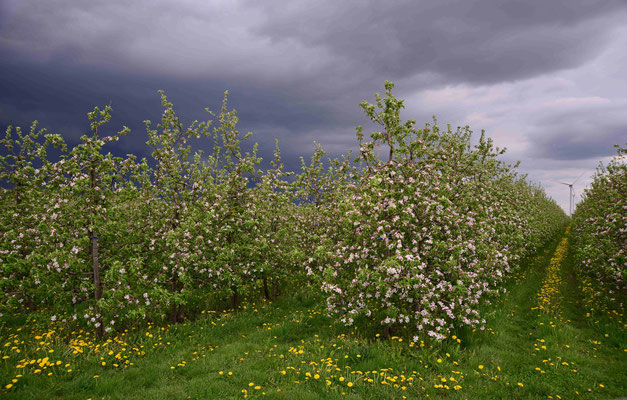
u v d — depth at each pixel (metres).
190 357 8.99
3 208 12.10
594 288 14.66
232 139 14.25
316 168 19.03
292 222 16.53
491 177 16.89
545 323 11.41
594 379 7.93
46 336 9.58
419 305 9.88
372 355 8.73
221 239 13.64
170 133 12.71
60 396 6.73
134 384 7.35
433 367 8.24
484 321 9.77
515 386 7.51
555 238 34.03
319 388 7.07
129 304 10.24
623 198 13.52
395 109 10.41
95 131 9.95
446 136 14.55
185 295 10.98
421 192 10.41
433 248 9.86
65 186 9.28
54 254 8.70
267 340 10.27
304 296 15.20
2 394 6.43
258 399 6.61
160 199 12.30
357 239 10.14
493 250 10.70
